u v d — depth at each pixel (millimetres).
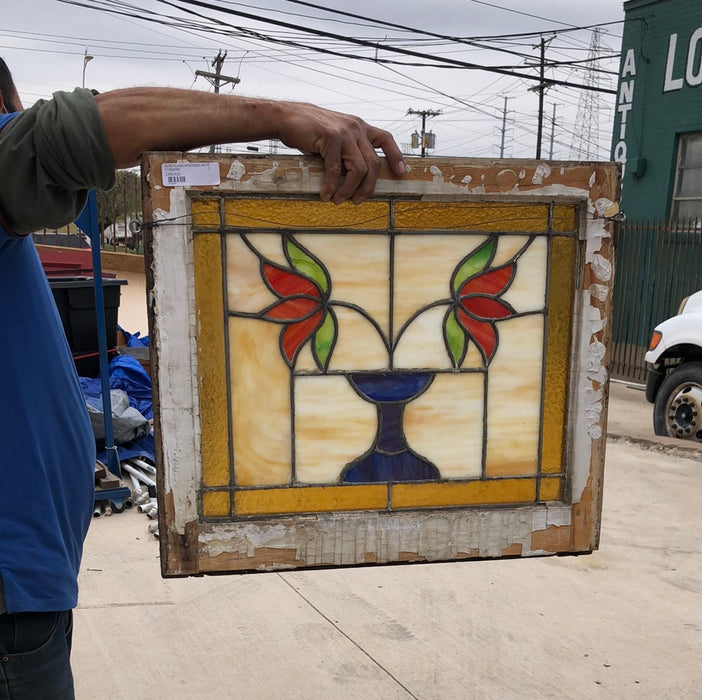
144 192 1084
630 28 10328
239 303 1157
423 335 1220
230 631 2438
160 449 1156
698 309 5777
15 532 1060
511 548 1282
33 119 923
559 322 1254
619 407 7383
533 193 1182
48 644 1101
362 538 1232
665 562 3047
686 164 9828
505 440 1272
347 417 1223
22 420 1062
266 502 1216
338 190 1085
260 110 1031
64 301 4594
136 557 2959
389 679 2199
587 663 2301
